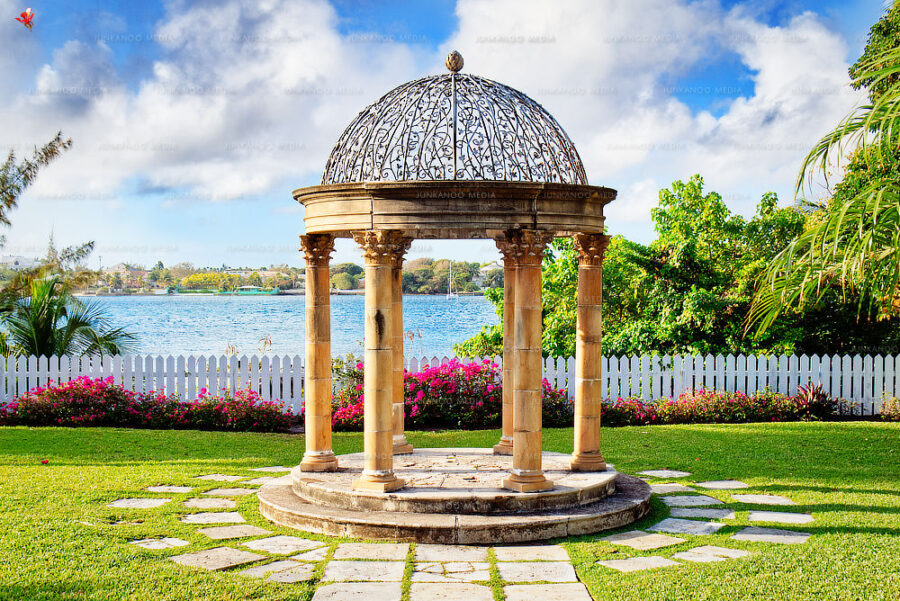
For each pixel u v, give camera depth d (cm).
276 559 820
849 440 1552
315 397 1090
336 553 839
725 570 772
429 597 710
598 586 733
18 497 1054
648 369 1889
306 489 1006
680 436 1622
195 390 1848
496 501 934
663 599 699
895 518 968
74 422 1758
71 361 1875
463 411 1783
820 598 702
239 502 1067
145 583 734
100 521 950
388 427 980
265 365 1845
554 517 911
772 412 1836
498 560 821
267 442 1573
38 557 802
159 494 1105
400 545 871
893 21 1862
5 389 1869
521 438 967
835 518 971
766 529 930
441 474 1070
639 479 1123
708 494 1120
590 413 1088
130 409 1770
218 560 812
